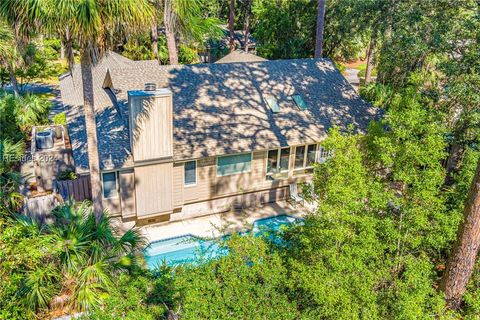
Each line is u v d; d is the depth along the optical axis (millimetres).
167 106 15375
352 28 30828
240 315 9398
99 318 9203
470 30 16125
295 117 19656
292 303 9852
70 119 19031
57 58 42750
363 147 12320
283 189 20156
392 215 11102
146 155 15781
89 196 17656
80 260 11367
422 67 20406
